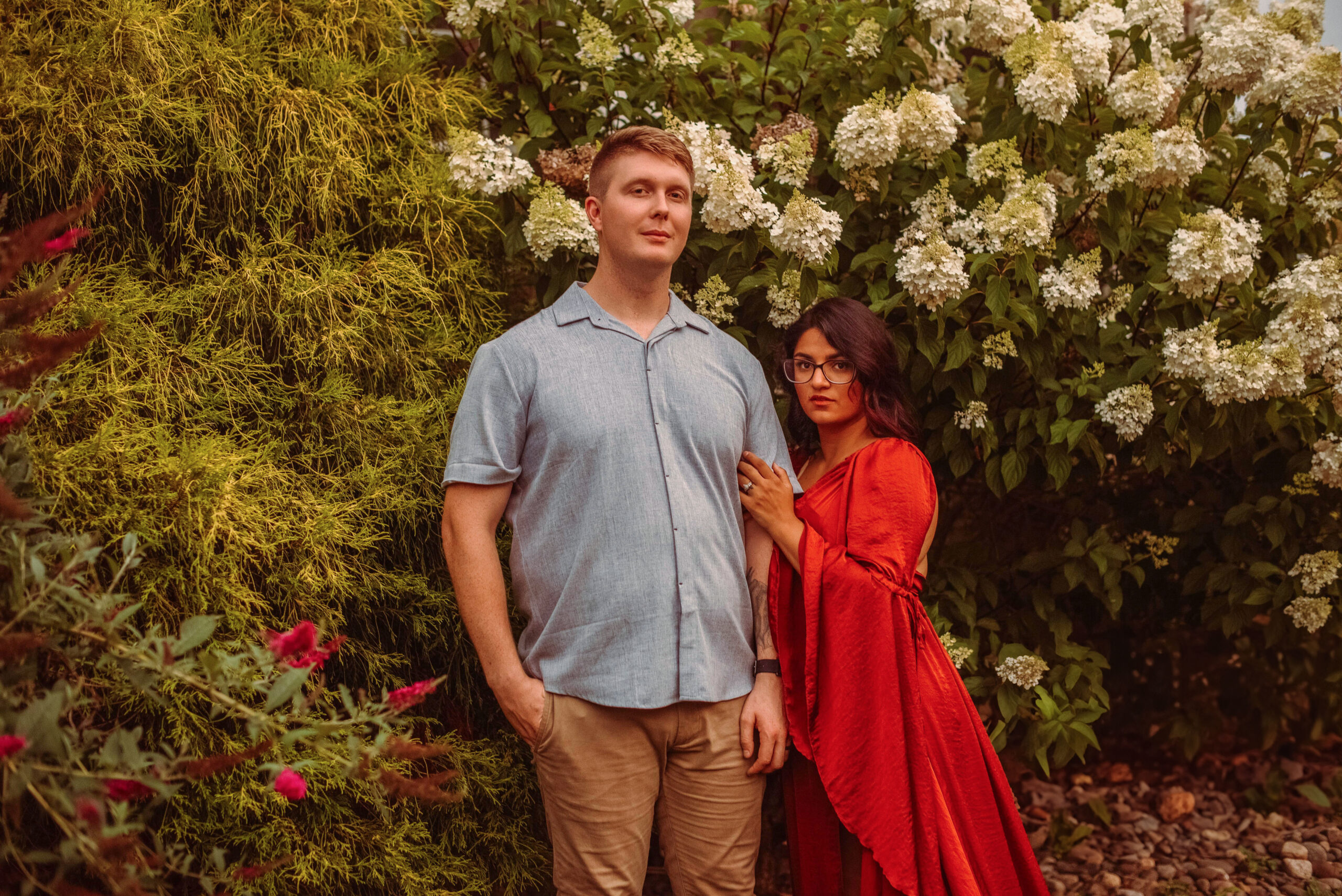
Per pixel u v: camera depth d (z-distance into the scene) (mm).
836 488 1849
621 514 1604
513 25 2293
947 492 2746
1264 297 2287
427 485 1992
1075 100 2109
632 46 2371
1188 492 2756
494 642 1610
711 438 1688
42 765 1105
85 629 1236
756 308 2279
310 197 1999
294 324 1937
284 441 1902
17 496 1293
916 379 2248
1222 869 2570
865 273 2262
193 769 1194
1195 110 2484
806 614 1729
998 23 2197
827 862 1835
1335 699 3084
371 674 1886
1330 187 2387
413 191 2113
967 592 2520
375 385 2049
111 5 1847
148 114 1856
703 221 2090
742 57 2334
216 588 1639
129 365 1745
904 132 2064
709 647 1651
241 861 1654
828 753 1718
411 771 1880
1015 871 1778
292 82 2104
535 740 1631
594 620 1601
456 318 2215
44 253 1247
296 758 1656
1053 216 2090
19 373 1144
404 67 2232
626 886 1665
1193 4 2781
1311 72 2141
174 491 1613
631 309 1735
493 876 2008
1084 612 2789
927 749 1701
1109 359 2312
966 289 2057
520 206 2287
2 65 1776
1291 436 2508
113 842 1048
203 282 1927
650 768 1663
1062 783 3053
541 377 1642
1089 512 2814
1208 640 3125
